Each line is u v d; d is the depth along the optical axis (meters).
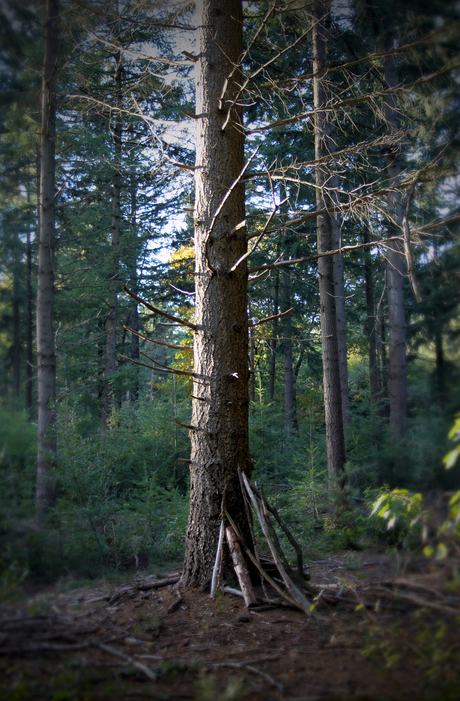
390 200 4.36
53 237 7.75
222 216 4.32
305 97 7.68
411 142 5.12
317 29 7.25
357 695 2.06
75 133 8.69
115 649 2.77
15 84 6.61
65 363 13.27
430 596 2.57
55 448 6.19
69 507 5.04
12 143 6.58
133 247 13.52
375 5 6.23
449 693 1.92
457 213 3.86
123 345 16.38
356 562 4.50
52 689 2.17
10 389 5.08
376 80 7.28
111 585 4.10
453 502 2.35
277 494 7.92
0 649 2.48
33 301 8.16
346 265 14.48
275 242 12.78
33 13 6.01
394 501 2.98
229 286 4.26
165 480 8.54
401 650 2.40
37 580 3.61
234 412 4.14
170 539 5.41
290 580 3.60
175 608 3.51
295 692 2.20
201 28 4.54
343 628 3.01
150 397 11.32
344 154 4.51
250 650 2.82
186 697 2.23
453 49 4.04
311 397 14.07
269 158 10.54
